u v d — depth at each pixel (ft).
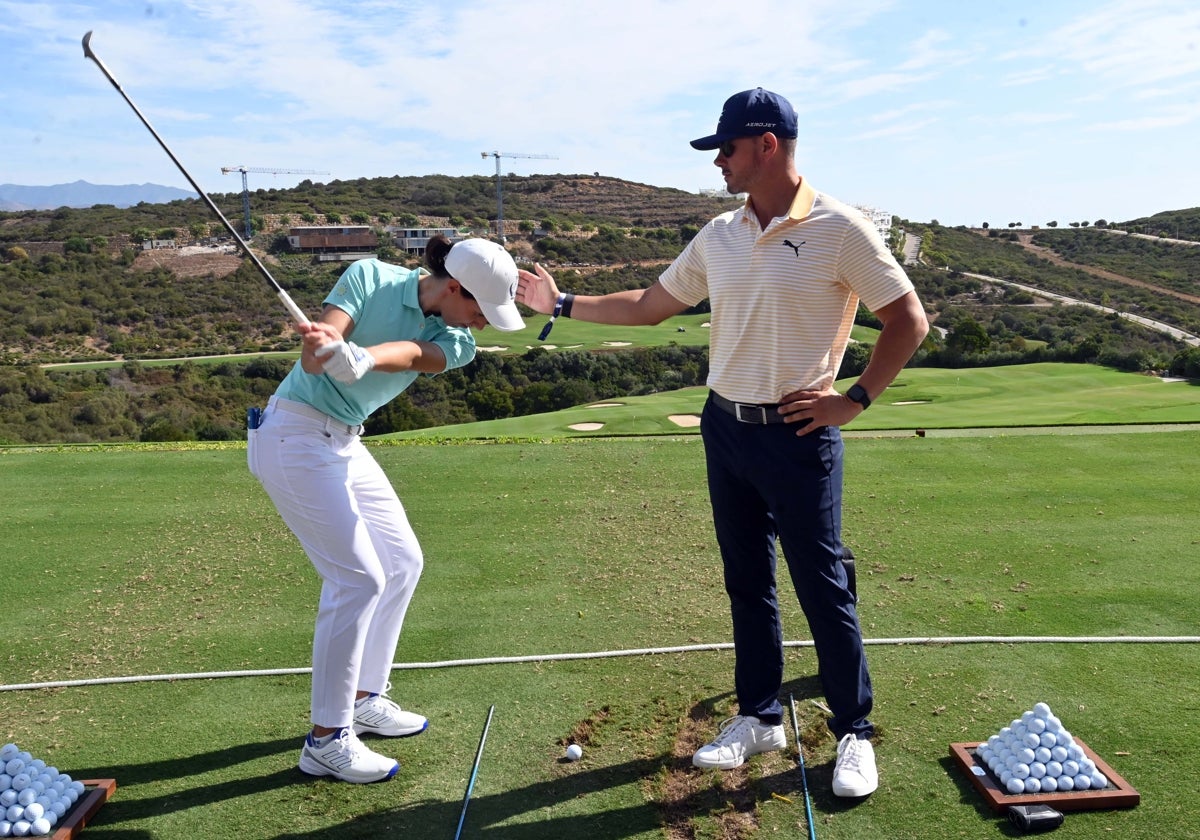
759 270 7.98
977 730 9.26
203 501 19.63
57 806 7.86
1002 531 16.55
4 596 14.16
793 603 13.26
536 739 9.40
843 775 8.12
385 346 7.92
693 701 10.16
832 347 8.23
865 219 7.82
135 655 11.87
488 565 15.28
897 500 18.83
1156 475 20.44
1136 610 12.63
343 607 8.52
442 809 8.16
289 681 11.00
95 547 16.57
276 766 8.98
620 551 15.88
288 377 8.67
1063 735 8.36
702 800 8.25
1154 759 8.61
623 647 11.77
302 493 8.30
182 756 9.21
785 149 7.78
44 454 23.98
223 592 14.21
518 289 10.01
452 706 10.19
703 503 18.88
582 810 8.11
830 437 8.23
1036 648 11.29
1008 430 28.71
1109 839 7.37
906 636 11.85
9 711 10.32
